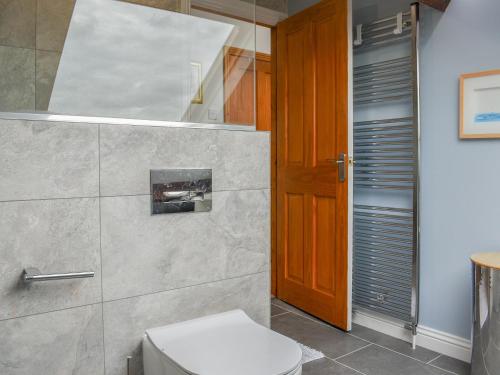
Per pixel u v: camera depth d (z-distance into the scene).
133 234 1.52
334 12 2.57
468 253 2.16
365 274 2.67
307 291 2.88
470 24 2.11
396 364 2.16
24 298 1.33
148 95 1.59
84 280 1.43
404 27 2.39
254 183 1.84
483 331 1.85
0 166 1.28
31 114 1.36
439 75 2.24
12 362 1.32
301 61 2.88
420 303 2.38
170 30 1.64
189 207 1.65
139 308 1.55
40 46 1.38
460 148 2.17
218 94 1.76
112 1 1.51
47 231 1.36
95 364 1.47
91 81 1.47
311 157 2.80
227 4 1.80
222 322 1.65
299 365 1.29
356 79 2.69
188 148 1.64
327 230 2.70
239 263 1.81
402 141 2.39
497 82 2.00
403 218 2.40
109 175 1.47
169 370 1.33
